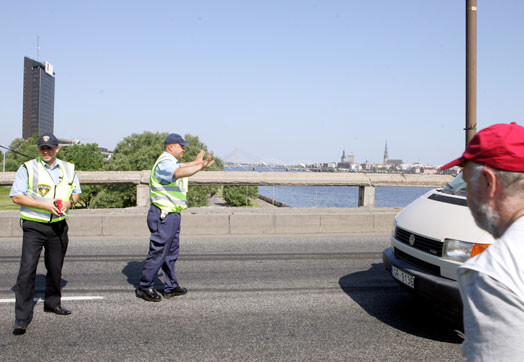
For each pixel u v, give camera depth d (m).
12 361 3.57
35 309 4.84
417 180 11.10
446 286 4.00
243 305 5.01
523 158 1.18
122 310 4.81
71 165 4.68
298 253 7.60
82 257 7.18
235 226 9.15
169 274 5.27
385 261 4.93
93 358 3.63
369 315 4.74
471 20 8.48
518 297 1.06
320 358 3.68
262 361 3.60
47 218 4.35
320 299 5.25
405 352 3.83
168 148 5.25
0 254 7.34
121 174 10.23
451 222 4.27
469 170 1.30
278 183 10.65
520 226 1.17
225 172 10.83
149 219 5.14
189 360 3.61
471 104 8.61
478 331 1.11
